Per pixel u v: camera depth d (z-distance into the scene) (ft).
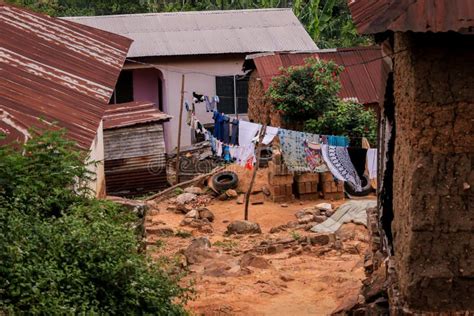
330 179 83.87
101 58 60.18
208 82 119.96
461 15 28.76
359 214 72.54
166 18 124.36
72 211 36.81
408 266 32.19
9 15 62.23
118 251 34.60
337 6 133.59
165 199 86.38
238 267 56.65
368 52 100.73
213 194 86.84
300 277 55.31
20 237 31.71
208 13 125.80
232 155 80.02
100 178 58.49
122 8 142.51
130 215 41.16
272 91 90.74
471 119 31.30
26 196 35.78
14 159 36.76
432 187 31.71
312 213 77.20
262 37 121.39
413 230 31.89
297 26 124.16
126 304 33.78
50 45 58.95
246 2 142.31
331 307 48.75
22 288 29.50
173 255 58.70
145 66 118.42
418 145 31.71
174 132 119.34
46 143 39.22
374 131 87.15
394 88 36.45
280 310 48.49
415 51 31.17
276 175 83.87
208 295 50.72
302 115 90.43
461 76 31.17
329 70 90.68
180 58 118.83
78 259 33.27
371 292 39.93
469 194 31.63
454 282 31.96
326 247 63.77
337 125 86.99
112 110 91.66
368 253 48.16
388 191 40.78
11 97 47.34
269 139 77.10
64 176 38.58
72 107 48.80
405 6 29.58
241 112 121.80
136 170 86.74
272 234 71.92
